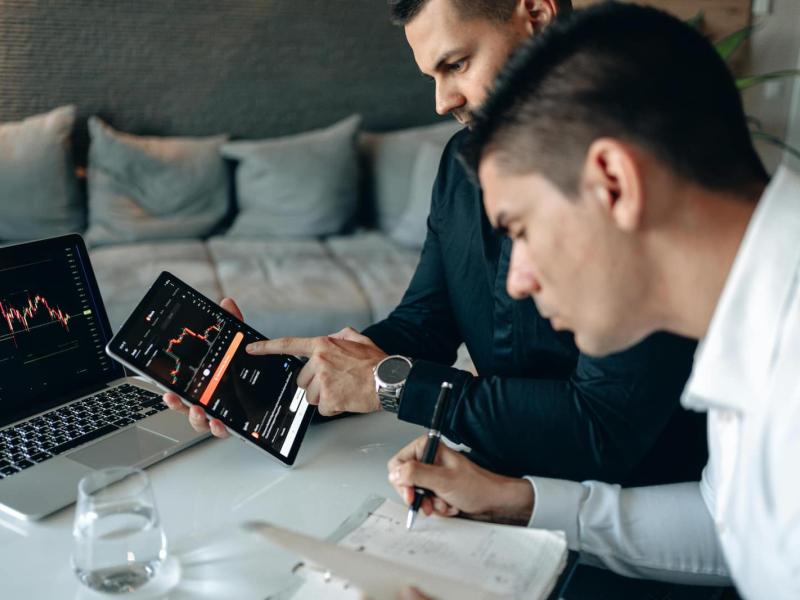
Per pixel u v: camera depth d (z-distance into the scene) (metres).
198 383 1.03
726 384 0.69
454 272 1.32
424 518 0.88
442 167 1.35
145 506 0.76
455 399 1.02
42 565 0.81
